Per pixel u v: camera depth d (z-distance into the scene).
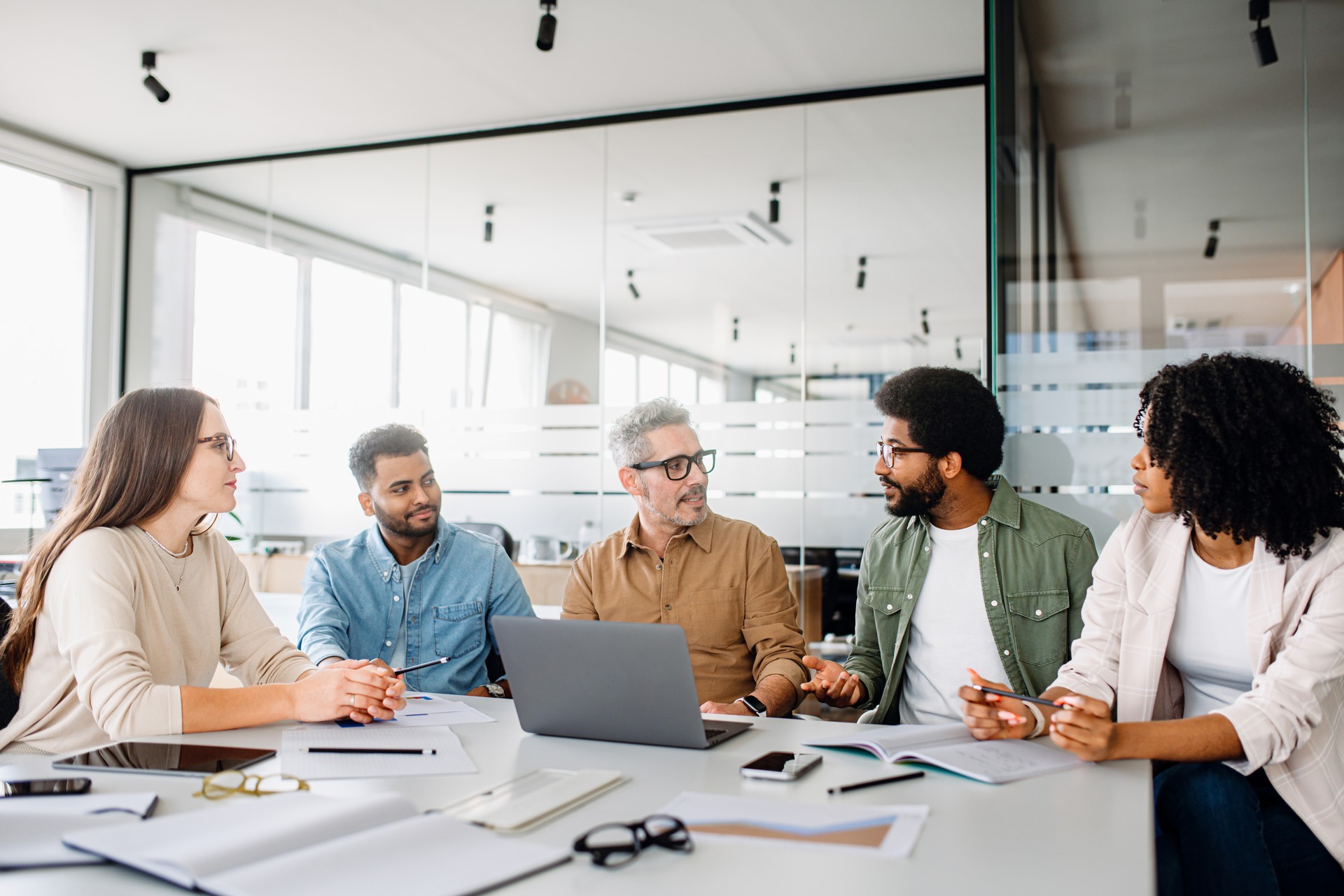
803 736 1.46
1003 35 2.84
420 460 2.29
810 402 3.96
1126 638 1.63
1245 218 2.73
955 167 3.78
